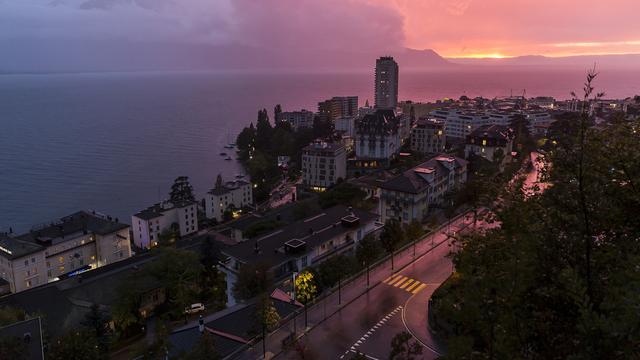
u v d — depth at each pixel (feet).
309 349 198.70
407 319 229.86
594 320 61.00
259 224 419.33
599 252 85.66
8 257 390.21
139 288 304.09
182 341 209.26
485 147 579.07
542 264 88.58
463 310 87.51
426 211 407.23
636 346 58.80
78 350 194.29
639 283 62.28
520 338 80.53
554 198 94.53
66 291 322.14
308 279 233.35
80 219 476.95
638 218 89.56
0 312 242.17
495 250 101.76
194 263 330.34
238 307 239.71
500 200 118.32
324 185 645.92
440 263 293.43
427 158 645.10
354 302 248.93
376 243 281.33
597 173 90.33
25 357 178.70
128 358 257.14
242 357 201.98
